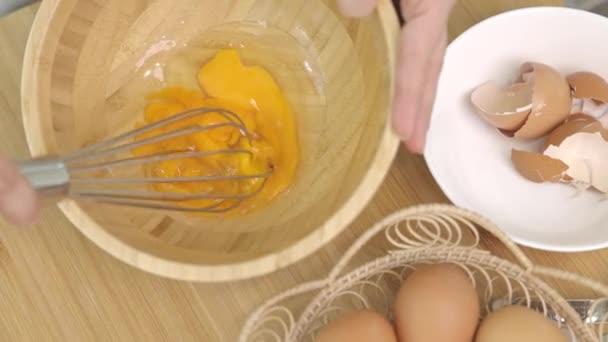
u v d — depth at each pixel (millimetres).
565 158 567
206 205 536
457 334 511
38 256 561
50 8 479
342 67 540
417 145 491
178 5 552
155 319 556
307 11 547
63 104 507
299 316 553
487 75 591
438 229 530
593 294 552
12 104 575
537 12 579
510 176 577
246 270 467
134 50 554
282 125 556
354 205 462
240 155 539
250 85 560
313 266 562
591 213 562
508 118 565
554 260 563
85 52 519
